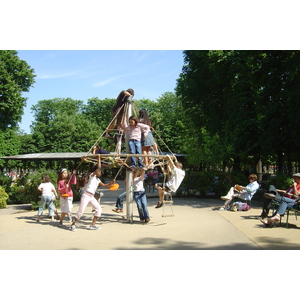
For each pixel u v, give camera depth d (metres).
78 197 17.95
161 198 9.75
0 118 31.83
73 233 8.05
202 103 27.58
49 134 46.62
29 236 7.71
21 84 32.88
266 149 20.06
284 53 17.58
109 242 6.96
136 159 9.35
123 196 11.83
